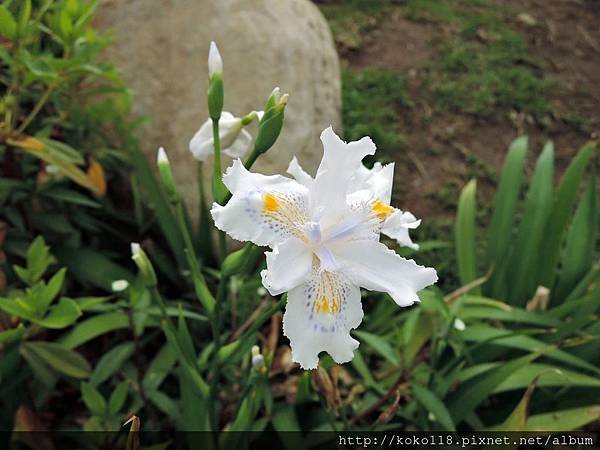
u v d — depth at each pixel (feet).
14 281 0.69
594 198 0.80
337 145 0.42
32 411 0.59
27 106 0.80
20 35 0.62
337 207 0.43
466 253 0.81
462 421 0.68
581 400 0.67
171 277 0.80
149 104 0.88
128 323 0.65
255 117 0.50
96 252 0.75
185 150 0.86
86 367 0.60
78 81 0.73
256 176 0.43
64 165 0.68
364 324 0.79
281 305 0.47
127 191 0.86
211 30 0.89
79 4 0.67
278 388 0.69
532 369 0.66
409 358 0.71
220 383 0.70
